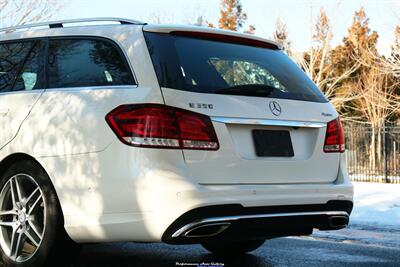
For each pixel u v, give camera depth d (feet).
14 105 26.55
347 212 27.30
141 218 22.35
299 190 25.18
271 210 24.31
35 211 25.46
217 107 23.72
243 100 24.54
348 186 27.09
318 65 162.71
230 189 23.16
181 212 22.06
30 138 25.38
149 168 22.35
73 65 25.98
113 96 23.76
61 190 24.23
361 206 54.85
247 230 23.85
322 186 26.12
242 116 24.20
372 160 103.35
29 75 27.17
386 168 99.76
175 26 25.26
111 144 23.16
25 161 25.66
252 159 24.23
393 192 68.44
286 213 24.70
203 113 23.35
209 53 25.66
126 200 22.61
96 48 25.66
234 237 23.80
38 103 25.81
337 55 170.60
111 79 24.45
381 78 163.63
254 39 27.99
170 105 22.91
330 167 26.91
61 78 26.03
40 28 28.12
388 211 51.31
